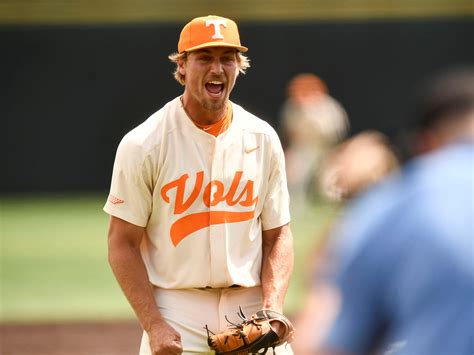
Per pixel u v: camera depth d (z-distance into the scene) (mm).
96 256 45406
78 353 27844
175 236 15094
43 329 31391
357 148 10047
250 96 69062
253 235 15414
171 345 14586
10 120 67625
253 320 14875
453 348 8195
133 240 15211
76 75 67750
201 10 68000
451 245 8234
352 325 8430
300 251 42281
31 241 50031
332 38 69250
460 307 8195
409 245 8320
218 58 14758
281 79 69125
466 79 8672
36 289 38188
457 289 8195
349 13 69125
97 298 36469
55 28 67438
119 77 67938
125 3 67500
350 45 69312
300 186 58469
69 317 33250
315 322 8555
